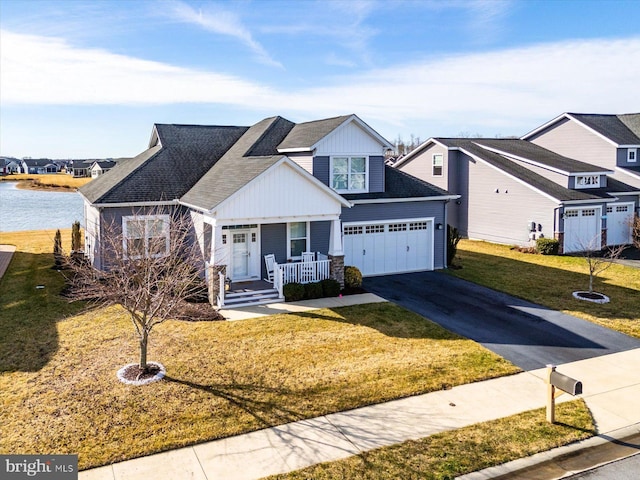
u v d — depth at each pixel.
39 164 140.75
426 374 11.42
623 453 8.45
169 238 15.85
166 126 24.86
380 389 10.62
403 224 22.44
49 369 11.52
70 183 94.75
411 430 9.03
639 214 30.75
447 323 15.20
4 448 8.26
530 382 11.13
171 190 20.67
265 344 13.23
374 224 21.72
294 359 12.22
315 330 14.39
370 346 13.16
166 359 12.13
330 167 21.14
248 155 21.81
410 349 12.98
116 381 10.84
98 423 9.09
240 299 16.95
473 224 32.12
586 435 8.94
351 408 9.83
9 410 9.55
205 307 16.53
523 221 28.59
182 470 7.76
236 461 8.02
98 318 15.45
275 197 17.11
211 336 13.81
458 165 33.06
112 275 12.45
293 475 7.67
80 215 50.69
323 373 11.41
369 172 22.05
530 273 22.25
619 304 17.25
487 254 26.98
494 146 33.72
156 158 22.28
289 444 8.53
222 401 10.00
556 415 9.62
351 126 21.38
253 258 19.28
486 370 11.68
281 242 19.64
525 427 9.16
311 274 18.27
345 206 20.20
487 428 9.12
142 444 8.42
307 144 20.61
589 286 19.36
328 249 20.53
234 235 18.94
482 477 7.73
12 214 51.78
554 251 26.62
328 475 7.68
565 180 28.64
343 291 18.86
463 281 20.78
